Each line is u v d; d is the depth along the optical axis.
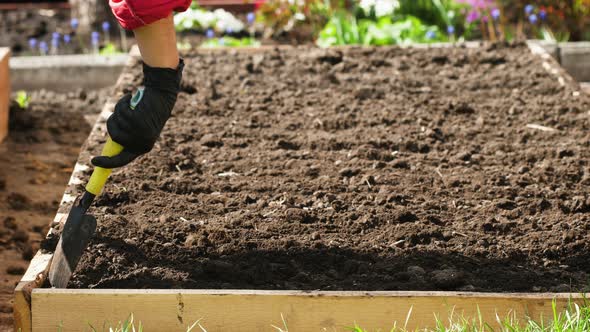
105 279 4.32
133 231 4.76
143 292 4.04
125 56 8.84
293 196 5.23
